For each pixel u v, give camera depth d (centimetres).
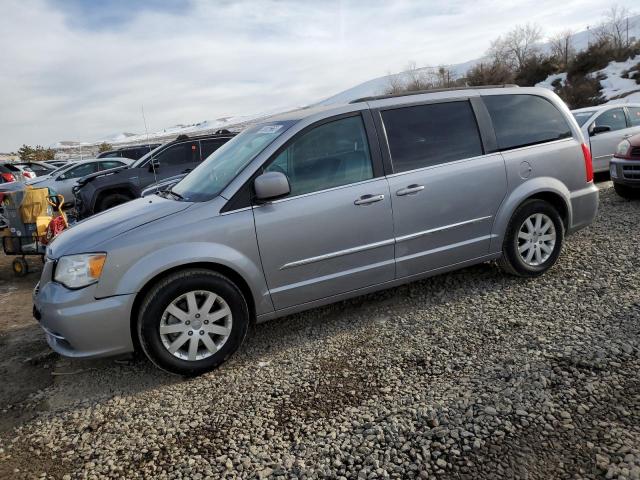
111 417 300
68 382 350
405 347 346
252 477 235
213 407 299
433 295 433
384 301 432
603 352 303
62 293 321
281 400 298
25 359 397
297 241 354
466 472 222
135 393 326
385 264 385
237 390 315
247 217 342
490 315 380
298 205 354
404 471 227
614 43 4197
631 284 402
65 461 262
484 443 238
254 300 351
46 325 330
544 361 303
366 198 371
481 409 264
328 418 274
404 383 300
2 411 319
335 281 372
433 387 292
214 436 270
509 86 448
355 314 413
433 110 409
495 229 423
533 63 4709
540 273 445
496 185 417
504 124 432
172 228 329
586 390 269
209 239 332
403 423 261
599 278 424
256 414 286
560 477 212
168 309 324
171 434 276
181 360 331
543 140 445
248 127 447
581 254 491
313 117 373
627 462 214
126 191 958
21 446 279
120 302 317
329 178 368
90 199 927
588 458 220
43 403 326
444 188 397
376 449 244
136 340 339
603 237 540
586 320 350
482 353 324
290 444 256
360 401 287
